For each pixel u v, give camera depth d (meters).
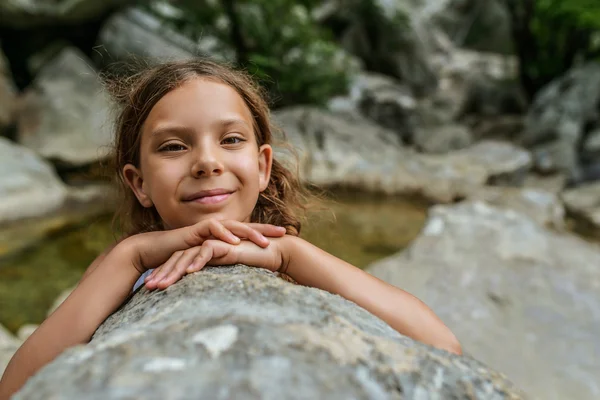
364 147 8.50
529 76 13.27
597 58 11.71
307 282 1.16
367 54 13.55
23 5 9.70
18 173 6.42
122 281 1.12
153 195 1.24
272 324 0.71
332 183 7.78
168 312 0.84
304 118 8.70
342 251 5.52
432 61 14.34
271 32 9.73
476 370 0.77
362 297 1.12
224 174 1.21
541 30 12.75
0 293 4.33
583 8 11.78
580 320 3.14
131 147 1.42
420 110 12.12
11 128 8.40
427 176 8.16
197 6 9.99
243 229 1.15
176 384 0.57
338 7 13.24
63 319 1.07
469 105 13.33
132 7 10.52
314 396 0.59
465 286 3.41
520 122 12.12
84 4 9.98
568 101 11.05
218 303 0.84
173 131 1.21
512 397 0.75
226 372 0.59
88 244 5.50
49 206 6.32
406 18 13.25
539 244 3.92
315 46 10.02
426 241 3.96
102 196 6.79
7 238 5.54
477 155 9.88
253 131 1.34
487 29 15.72
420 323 1.13
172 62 1.40
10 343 2.95
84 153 7.85
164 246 1.13
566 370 2.73
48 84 8.77
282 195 1.72
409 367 0.71
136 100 1.37
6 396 1.03
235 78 1.37
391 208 7.41
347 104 11.54
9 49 10.27
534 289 3.40
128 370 0.60
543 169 10.11
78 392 0.57
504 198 7.34
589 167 10.23
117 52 9.69
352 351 0.69
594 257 3.91
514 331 3.03
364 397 0.62
